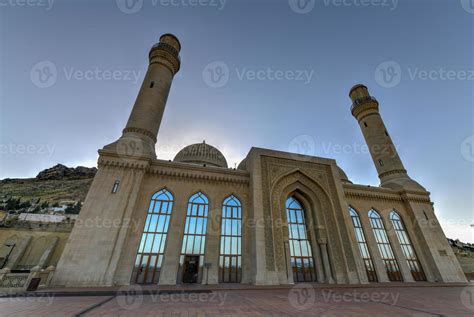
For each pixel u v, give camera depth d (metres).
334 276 19.59
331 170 25.05
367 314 7.61
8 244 27.44
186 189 20.77
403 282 21.12
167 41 30.42
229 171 22.77
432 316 7.23
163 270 16.88
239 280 18.36
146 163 19.69
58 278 14.23
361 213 24.81
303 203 23.70
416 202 26.67
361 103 35.47
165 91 26.84
